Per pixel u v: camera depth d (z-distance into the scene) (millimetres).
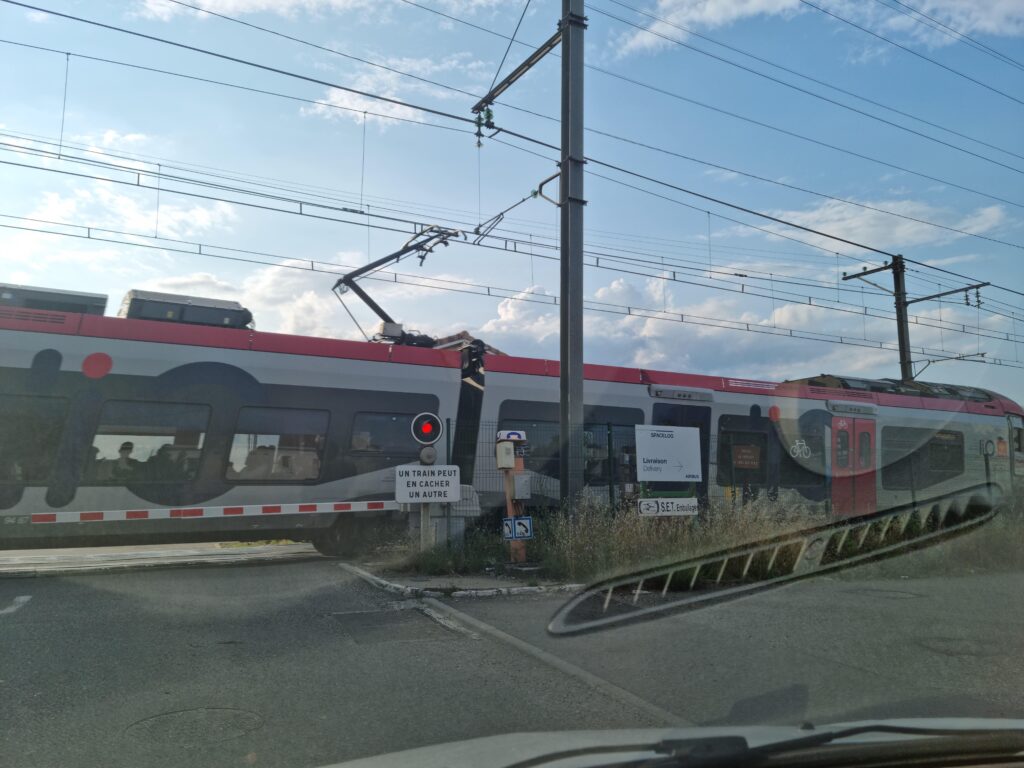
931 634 7445
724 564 10445
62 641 6914
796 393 19047
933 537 13117
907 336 28031
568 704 5371
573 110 13094
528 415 15500
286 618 8094
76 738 4637
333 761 4320
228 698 5430
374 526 13734
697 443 13062
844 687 5715
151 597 9133
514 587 9711
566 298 12844
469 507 13602
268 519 12695
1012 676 6047
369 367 14031
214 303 13328
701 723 4883
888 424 20500
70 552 14141
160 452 12102
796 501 16406
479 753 3650
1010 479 21734
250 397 12891
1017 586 10328
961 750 3768
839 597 9391
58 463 11375
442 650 6848
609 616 8156
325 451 13422
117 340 12016
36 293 12164
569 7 13164
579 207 13031
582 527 11320
